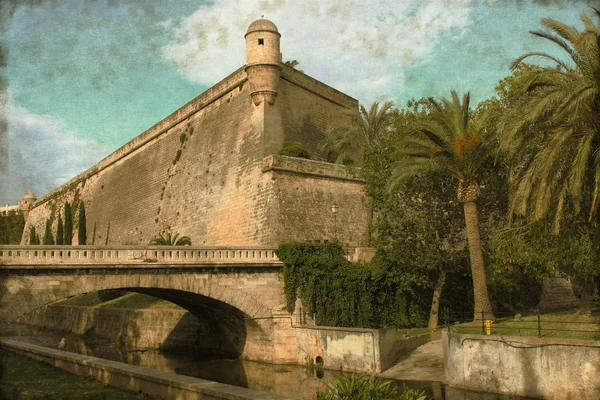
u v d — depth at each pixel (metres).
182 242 47.06
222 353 40.34
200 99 55.16
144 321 46.09
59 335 55.47
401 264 35.09
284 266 34.56
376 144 37.41
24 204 104.81
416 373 26.70
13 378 20.47
